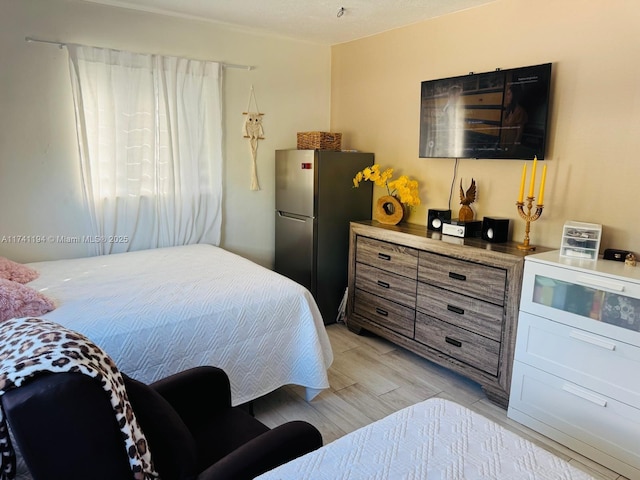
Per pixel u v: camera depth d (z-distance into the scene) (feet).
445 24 10.57
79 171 10.40
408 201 11.16
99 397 3.30
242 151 12.91
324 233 12.35
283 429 4.55
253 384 7.81
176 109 11.34
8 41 9.29
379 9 10.27
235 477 4.02
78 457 3.25
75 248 10.62
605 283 6.63
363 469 3.66
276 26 11.86
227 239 13.11
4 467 3.71
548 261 7.41
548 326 7.47
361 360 10.46
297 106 13.75
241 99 12.64
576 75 8.25
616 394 6.70
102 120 10.41
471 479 3.54
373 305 11.34
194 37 11.51
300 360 8.26
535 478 3.57
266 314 7.84
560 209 8.73
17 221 9.89
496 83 9.25
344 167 12.37
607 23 7.75
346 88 13.75
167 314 7.00
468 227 9.70
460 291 9.02
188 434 4.23
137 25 10.66
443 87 10.34
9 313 6.44
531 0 8.82
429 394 8.98
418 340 10.12
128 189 10.93
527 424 7.94
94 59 10.09
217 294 7.80
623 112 7.68
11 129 9.56
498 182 9.80
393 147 12.36
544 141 8.64
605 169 8.00
